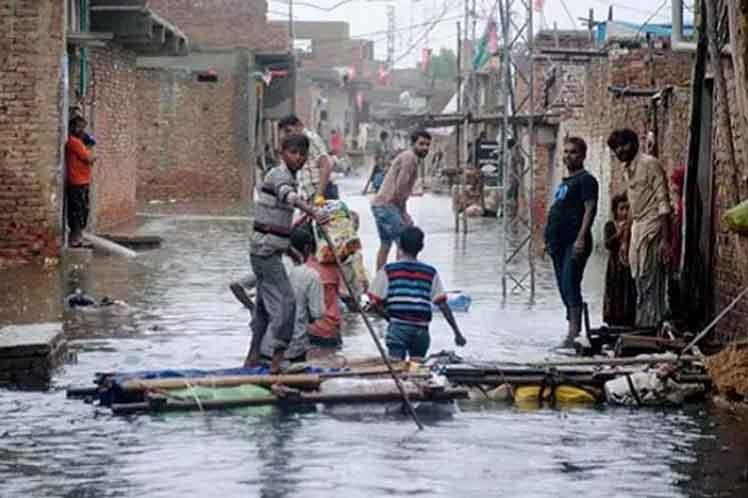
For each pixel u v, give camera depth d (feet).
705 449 38.99
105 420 41.42
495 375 45.96
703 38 57.21
